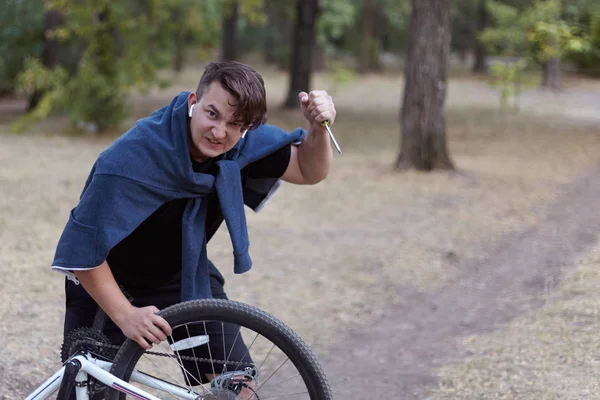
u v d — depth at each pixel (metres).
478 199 10.01
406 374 4.43
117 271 2.78
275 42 41.12
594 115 22.09
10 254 6.59
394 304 5.96
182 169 2.53
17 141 14.08
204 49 19.39
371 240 7.84
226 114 2.49
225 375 2.76
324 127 2.82
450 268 6.95
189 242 2.60
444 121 11.89
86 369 2.63
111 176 2.48
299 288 6.22
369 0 37.91
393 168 12.02
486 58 45.50
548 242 7.78
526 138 16.88
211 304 2.60
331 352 4.92
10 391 3.80
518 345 4.59
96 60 15.09
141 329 2.55
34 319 5.00
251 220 8.57
